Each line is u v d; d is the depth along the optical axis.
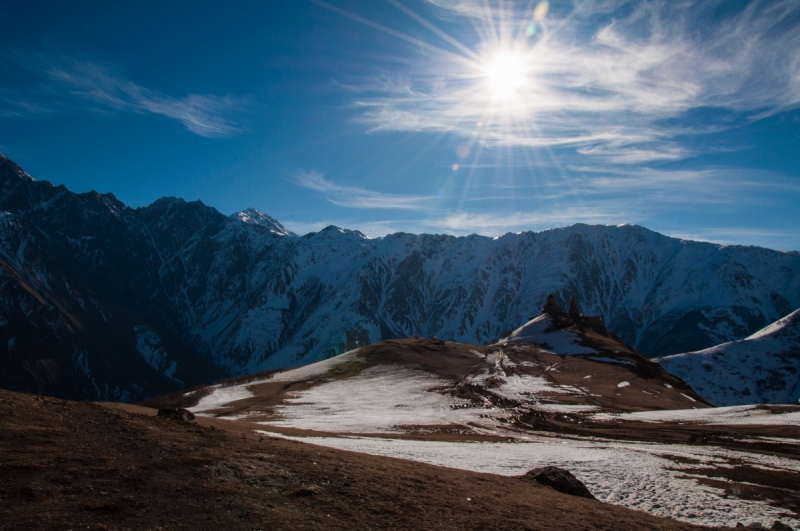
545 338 125.75
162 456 15.94
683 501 23.70
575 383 83.38
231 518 12.11
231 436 20.88
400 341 121.06
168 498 12.88
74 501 11.90
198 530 11.27
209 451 17.08
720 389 166.88
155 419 21.81
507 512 15.54
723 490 25.61
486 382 83.50
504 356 107.56
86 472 13.68
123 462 14.93
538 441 42.94
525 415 59.97
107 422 19.44
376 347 114.81
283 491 14.48
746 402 159.50
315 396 78.31
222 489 13.88
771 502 23.83
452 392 77.75
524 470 27.80
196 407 74.38
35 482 12.56
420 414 61.88
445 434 46.88
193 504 12.70
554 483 22.44
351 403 71.38
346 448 30.45
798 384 166.00
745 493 25.11
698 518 21.55
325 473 16.69
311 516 12.82
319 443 31.23
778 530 18.53
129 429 18.80
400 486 16.69
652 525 16.98
